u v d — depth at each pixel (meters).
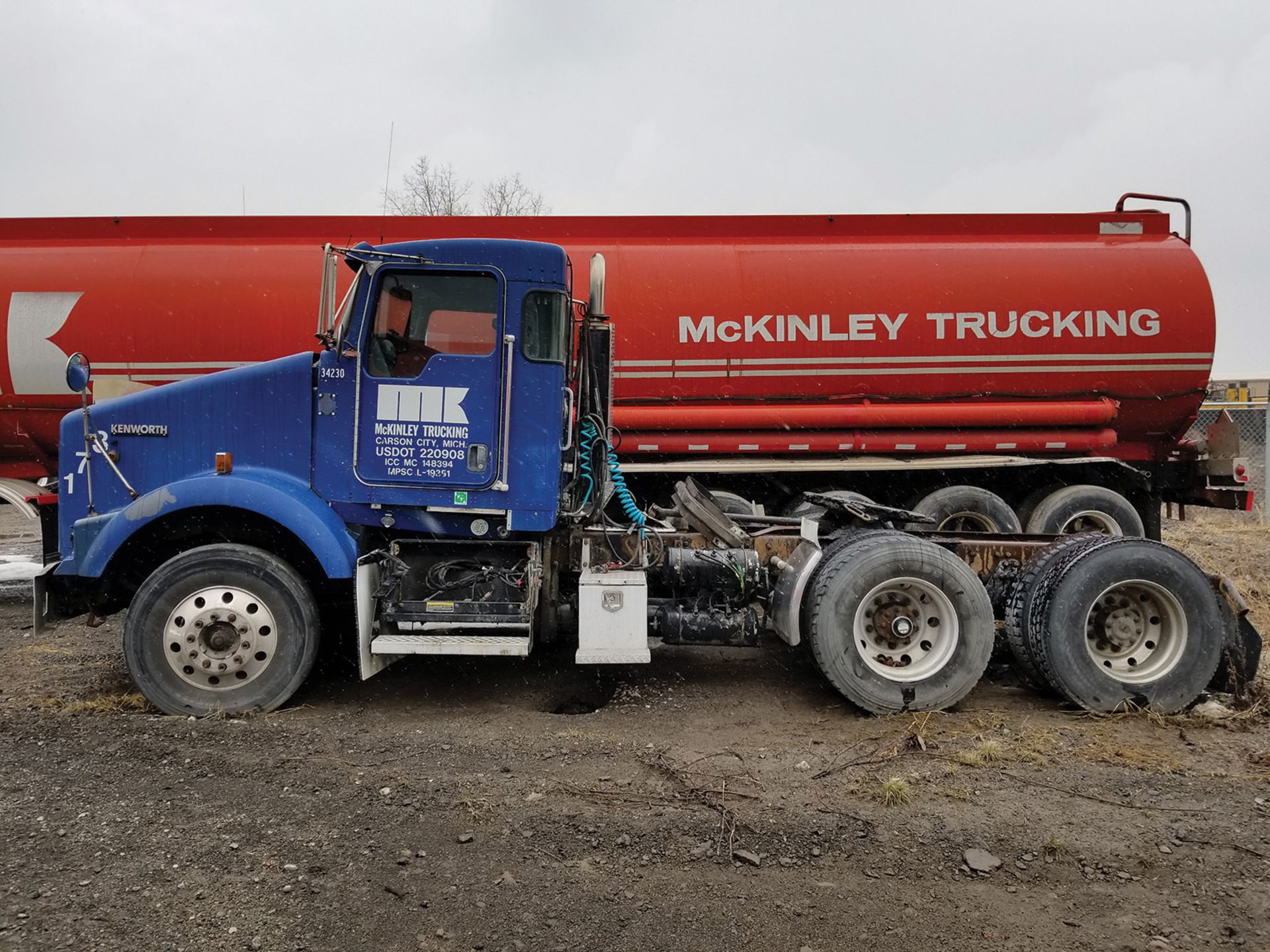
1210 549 9.30
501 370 4.25
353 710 4.40
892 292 7.42
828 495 5.32
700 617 4.60
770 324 7.36
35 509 7.25
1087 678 4.22
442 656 5.47
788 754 3.72
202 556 4.19
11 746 3.56
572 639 4.75
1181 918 2.46
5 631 6.07
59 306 7.04
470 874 2.63
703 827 2.95
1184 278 7.61
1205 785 3.35
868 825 2.98
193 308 7.06
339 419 4.32
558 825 2.94
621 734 4.03
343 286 7.03
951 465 7.62
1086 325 7.51
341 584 4.64
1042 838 2.88
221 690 4.20
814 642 4.27
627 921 2.41
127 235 7.41
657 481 7.84
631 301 7.34
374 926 2.37
